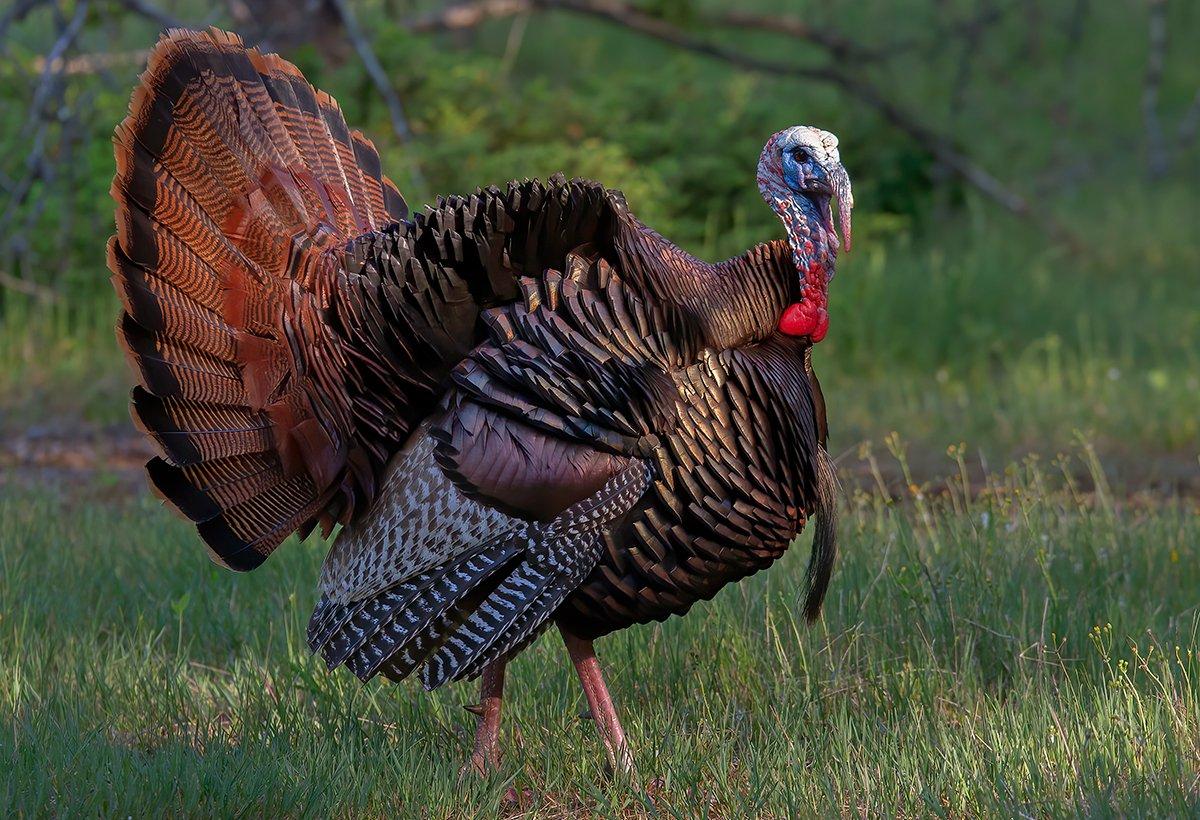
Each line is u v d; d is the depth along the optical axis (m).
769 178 13.50
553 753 14.14
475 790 13.32
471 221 12.64
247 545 13.36
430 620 12.80
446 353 12.95
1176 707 14.26
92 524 22.06
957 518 20.03
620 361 12.54
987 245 42.16
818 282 13.40
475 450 12.60
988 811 12.52
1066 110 53.59
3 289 35.91
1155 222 46.50
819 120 45.75
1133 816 12.10
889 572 17.39
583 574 12.78
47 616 17.61
